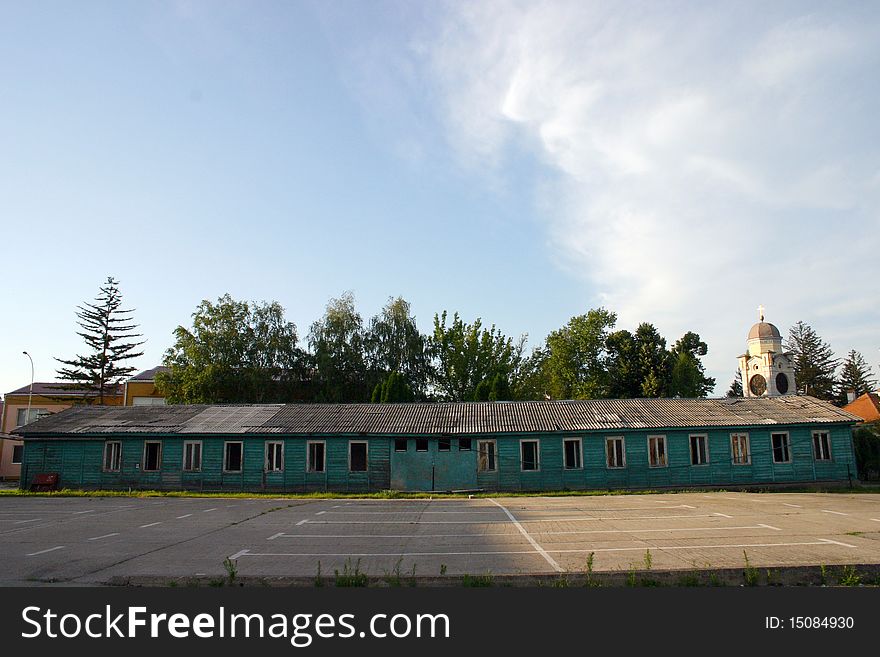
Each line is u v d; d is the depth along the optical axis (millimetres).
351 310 61688
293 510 22906
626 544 13953
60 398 62094
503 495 30016
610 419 34594
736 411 35969
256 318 59438
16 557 13742
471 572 11148
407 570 11492
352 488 33875
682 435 33812
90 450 35438
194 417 37312
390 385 48438
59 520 20625
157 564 12656
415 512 21625
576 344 65312
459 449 33938
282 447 34531
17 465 60938
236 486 34312
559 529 16625
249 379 55938
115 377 64875
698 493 29781
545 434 33750
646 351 61969
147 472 34938
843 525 16766
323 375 57656
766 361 52500
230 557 13289
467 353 63812
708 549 13180
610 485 33312
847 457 33781
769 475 33469
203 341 55812
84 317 65000
